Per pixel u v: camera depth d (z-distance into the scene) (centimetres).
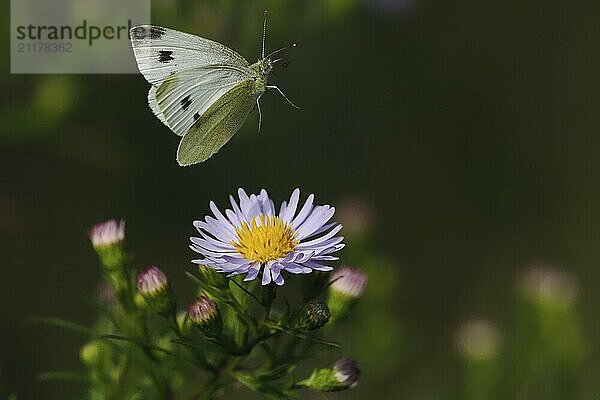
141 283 60
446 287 80
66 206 75
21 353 74
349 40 77
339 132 78
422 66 80
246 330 59
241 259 59
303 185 78
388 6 77
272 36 69
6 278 75
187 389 61
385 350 69
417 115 80
